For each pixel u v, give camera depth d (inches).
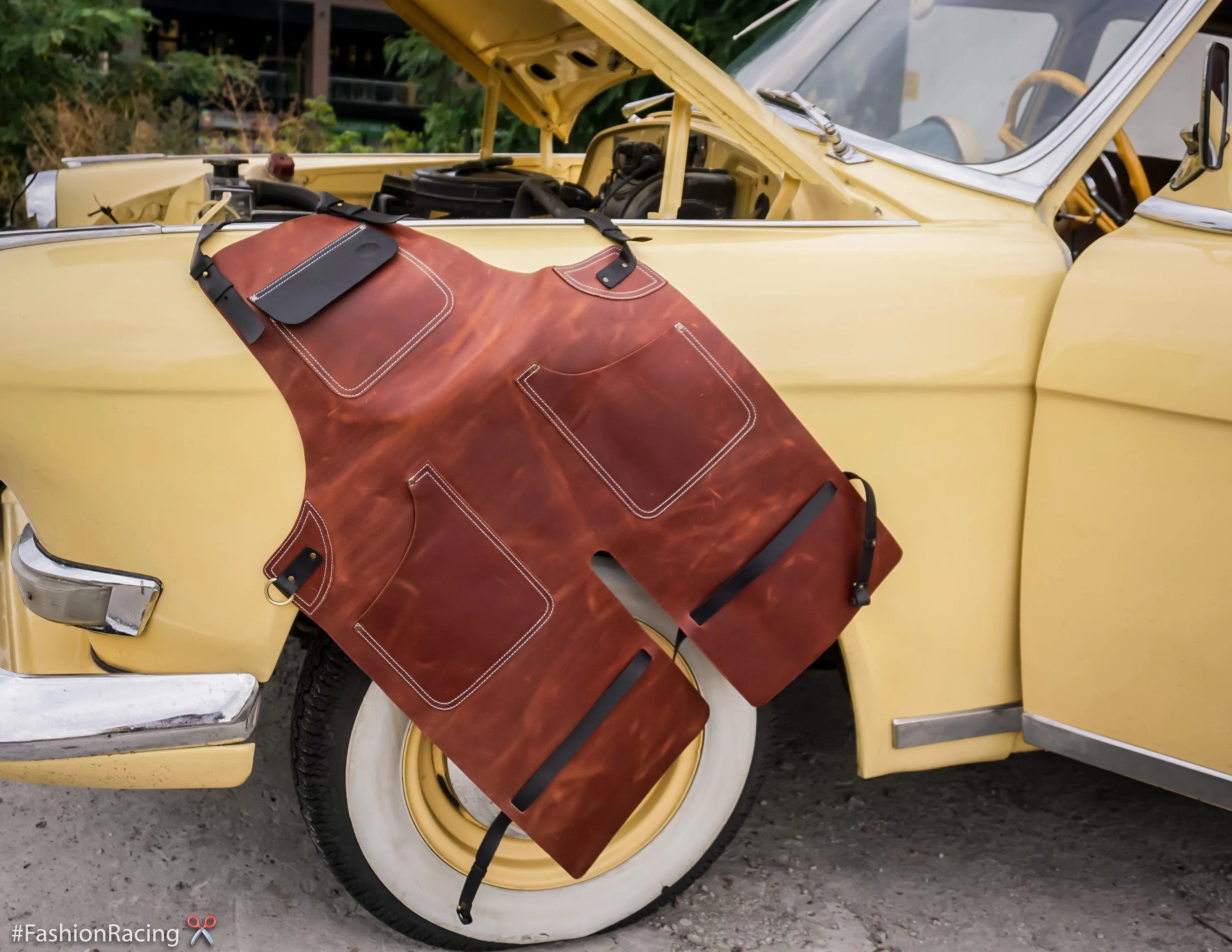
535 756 60.9
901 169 78.5
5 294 56.6
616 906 72.4
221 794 88.3
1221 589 63.1
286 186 76.4
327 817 64.9
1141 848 87.2
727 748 71.4
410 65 270.5
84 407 56.3
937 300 65.4
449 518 58.2
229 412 57.4
